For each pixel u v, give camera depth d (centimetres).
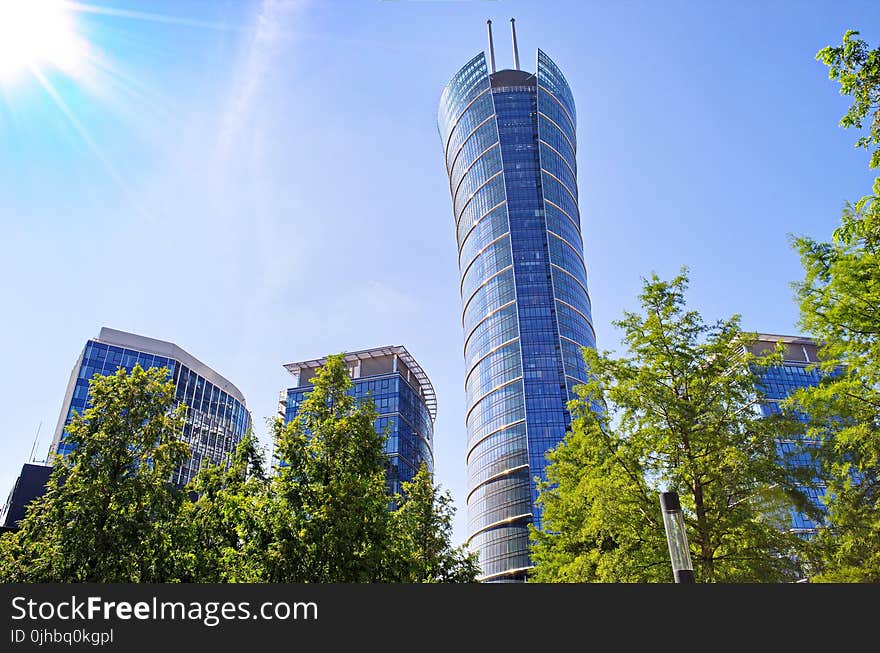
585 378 15725
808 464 2289
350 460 2517
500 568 13700
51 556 2262
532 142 19125
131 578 2330
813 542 2180
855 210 1677
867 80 1413
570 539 3064
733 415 2261
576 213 19312
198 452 12675
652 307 2519
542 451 14300
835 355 2039
